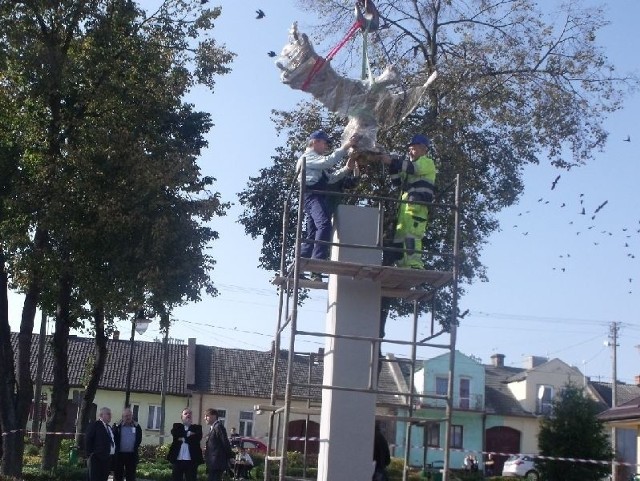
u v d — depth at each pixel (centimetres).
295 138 2172
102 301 2238
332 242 984
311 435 3791
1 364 2241
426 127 2006
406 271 987
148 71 2288
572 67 2097
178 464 1775
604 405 5147
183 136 2705
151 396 5056
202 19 2341
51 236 2245
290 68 1092
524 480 3088
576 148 2100
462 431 5303
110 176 2222
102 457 1630
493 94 2075
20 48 2106
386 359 1138
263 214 2238
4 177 2173
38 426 3456
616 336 4934
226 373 5272
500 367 6109
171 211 2280
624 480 2620
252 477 2823
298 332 959
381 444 1180
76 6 2184
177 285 2311
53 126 2239
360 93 1081
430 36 2122
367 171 1708
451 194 1978
